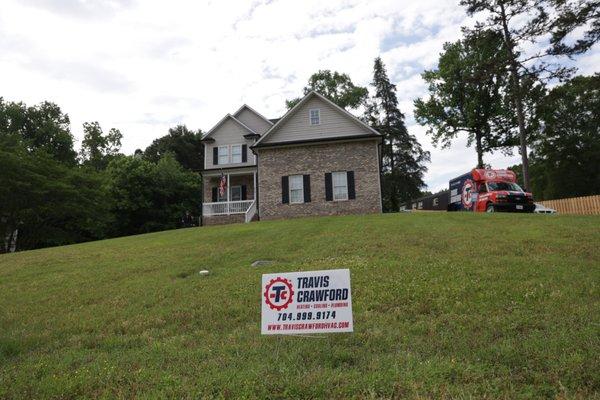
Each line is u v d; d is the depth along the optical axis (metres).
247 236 16.97
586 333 5.18
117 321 7.78
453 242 12.25
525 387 4.09
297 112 29.45
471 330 5.77
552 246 10.90
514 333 5.52
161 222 48.31
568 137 57.41
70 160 51.47
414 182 55.03
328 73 53.53
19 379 5.23
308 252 12.55
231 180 36.25
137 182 47.16
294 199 28.16
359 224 17.28
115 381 4.99
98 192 35.69
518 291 7.25
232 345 5.92
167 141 64.19
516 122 42.06
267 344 5.84
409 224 16.41
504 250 10.73
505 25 31.98
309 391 4.32
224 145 36.72
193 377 4.90
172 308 8.23
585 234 12.23
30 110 50.03
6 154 30.05
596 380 4.06
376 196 27.16
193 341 6.33
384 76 55.81
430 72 45.72
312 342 5.80
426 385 4.25
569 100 56.72
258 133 37.34
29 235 36.41
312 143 28.23
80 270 13.02
